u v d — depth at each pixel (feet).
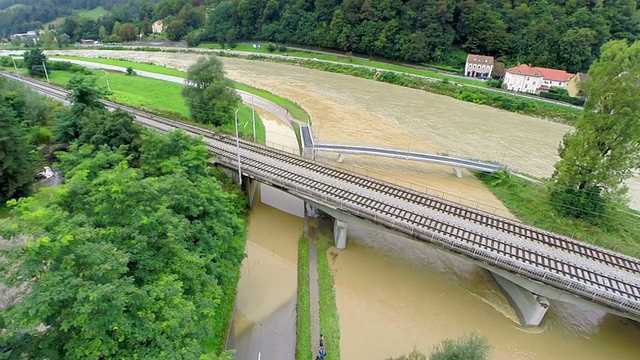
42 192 69.26
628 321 112.88
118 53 522.47
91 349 52.16
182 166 111.65
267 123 265.95
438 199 139.85
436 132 259.39
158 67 426.10
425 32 431.43
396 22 439.22
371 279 125.39
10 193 121.29
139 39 620.08
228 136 197.36
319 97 338.13
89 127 142.82
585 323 112.06
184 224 82.99
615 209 156.46
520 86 357.00
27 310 49.32
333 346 97.66
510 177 185.78
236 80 385.50
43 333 54.85
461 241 115.44
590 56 373.81
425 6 431.43
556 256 113.39
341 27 470.80
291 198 177.17
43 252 51.70
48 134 167.43
